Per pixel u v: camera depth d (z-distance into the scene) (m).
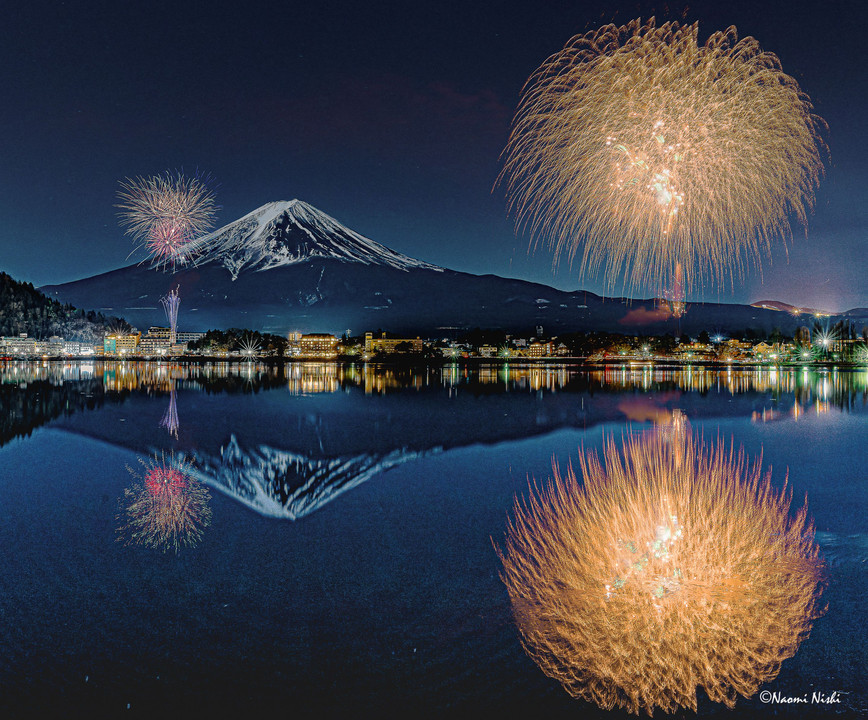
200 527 16.52
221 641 9.91
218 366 179.25
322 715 7.94
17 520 17.28
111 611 11.05
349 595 11.62
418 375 126.69
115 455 29.00
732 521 15.98
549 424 41.69
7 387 77.81
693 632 9.78
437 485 21.88
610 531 15.29
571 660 9.12
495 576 12.38
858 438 34.28
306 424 41.78
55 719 7.87
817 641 9.51
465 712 7.97
